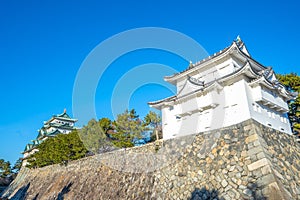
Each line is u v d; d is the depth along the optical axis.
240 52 15.67
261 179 9.78
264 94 13.57
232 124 12.76
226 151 11.91
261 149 10.66
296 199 9.65
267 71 16.05
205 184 11.62
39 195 23.41
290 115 20.11
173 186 13.00
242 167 10.74
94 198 16.92
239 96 13.05
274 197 8.94
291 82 20.17
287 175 10.77
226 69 15.70
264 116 13.45
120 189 15.70
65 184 21.50
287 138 14.25
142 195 14.04
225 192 10.61
